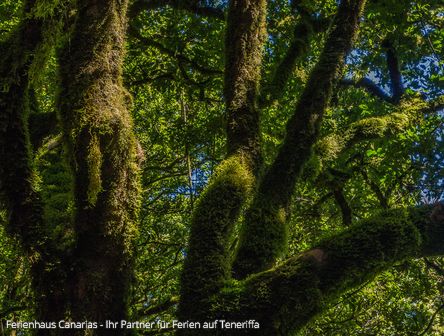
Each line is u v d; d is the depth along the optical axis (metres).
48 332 3.74
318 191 9.28
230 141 4.61
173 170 11.74
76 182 3.99
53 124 6.56
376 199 9.14
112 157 3.97
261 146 4.63
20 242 3.93
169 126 11.28
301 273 3.78
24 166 4.02
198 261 3.99
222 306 3.76
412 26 8.42
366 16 8.27
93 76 4.02
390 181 7.67
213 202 4.21
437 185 7.30
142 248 10.30
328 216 9.48
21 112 4.07
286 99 9.13
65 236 4.07
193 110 10.96
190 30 9.35
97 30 4.07
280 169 4.64
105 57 4.08
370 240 3.82
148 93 11.11
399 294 9.21
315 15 8.45
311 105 4.88
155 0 7.93
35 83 4.17
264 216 4.42
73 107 3.99
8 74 3.98
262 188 4.56
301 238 9.32
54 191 6.42
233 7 4.85
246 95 4.72
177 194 11.71
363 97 9.40
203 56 9.42
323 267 3.79
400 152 7.26
